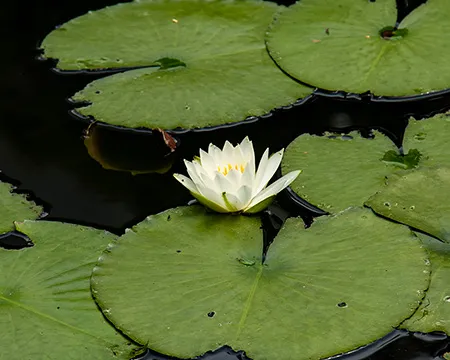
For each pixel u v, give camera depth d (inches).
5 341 78.9
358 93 117.7
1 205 100.6
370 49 125.2
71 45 136.6
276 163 97.6
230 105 117.6
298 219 93.6
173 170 107.9
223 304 81.4
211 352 77.9
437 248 87.7
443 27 128.2
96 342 78.7
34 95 126.3
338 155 104.6
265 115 116.1
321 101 118.2
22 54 137.6
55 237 93.6
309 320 78.9
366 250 87.5
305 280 84.0
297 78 122.3
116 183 105.8
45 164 110.8
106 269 87.4
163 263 87.7
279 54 127.6
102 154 112.2
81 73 130.3
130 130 116.5
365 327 77.9
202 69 126.3
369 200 95.1
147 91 121.7
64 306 83.2
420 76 118.8
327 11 136.1
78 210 100.7
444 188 95.7
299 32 132.0
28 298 84.3
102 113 118.3
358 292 81.9
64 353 77.5
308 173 101.9
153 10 144.4
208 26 138.4
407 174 98.3
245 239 90.9
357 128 111.0
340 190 98.3
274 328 78.3
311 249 88.5
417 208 93.1
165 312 81.0
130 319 80.7
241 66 126.6
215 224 93.7
